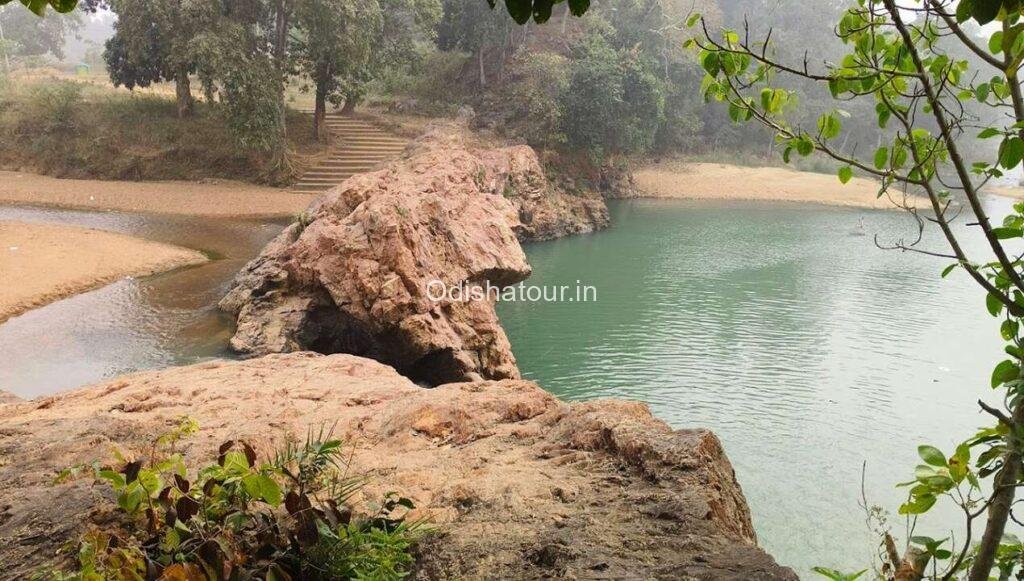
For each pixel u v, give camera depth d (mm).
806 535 9867
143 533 2955
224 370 8453
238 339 14414
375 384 7598
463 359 14406
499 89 45750
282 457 3488
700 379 16203
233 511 2941
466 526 3406
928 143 2613
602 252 32250
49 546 3014
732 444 12859
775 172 57250
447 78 49094
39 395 11828
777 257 31000
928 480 2197
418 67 41094
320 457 3486
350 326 15227
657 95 44156
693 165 58969
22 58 64062
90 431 5168
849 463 12172
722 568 2639
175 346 14461
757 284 25906
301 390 7188
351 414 6102
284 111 36062
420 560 3121
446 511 3668
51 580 2729
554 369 16844
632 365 17094
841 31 2699
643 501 3523
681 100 57031
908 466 12117
